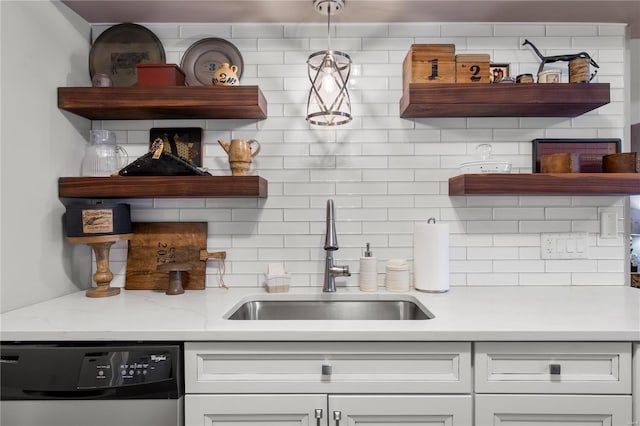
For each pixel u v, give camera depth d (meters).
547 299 1.44
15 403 1.03
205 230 1.70
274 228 1.72
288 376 1.07
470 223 1.71
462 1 1.54
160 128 1.72
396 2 1.54
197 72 1.71
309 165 1.72
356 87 1.72
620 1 1.53
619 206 1.70
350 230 1.72
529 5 1.57
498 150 1.71
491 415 1.06
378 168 1.72
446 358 1.07
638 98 1.80
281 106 1.72
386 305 1.57
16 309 1.29
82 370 1.03
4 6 1.25
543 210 1.71
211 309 1.30
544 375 1.06
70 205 1.52
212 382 1.06
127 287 1.67
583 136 1.71
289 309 1.59
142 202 1.72
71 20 1.59
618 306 1.32
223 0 1.54
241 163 1.54
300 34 1.73
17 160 1.30
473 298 1.46
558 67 1.71
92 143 1.60
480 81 1.50
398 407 1.06
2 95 1.24
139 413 1.04
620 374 1.05
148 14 1.65
